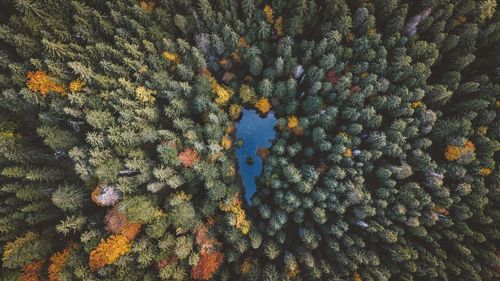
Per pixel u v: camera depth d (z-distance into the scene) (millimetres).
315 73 27250
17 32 24969
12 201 25484
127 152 26297
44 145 27078
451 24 27344
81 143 26688
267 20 27406
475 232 27438
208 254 27453
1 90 25828
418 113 27250
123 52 26516
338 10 26688
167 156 25859
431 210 27359
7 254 24891
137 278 26078
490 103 27312
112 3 25781
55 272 25562
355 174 27469
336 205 27578
